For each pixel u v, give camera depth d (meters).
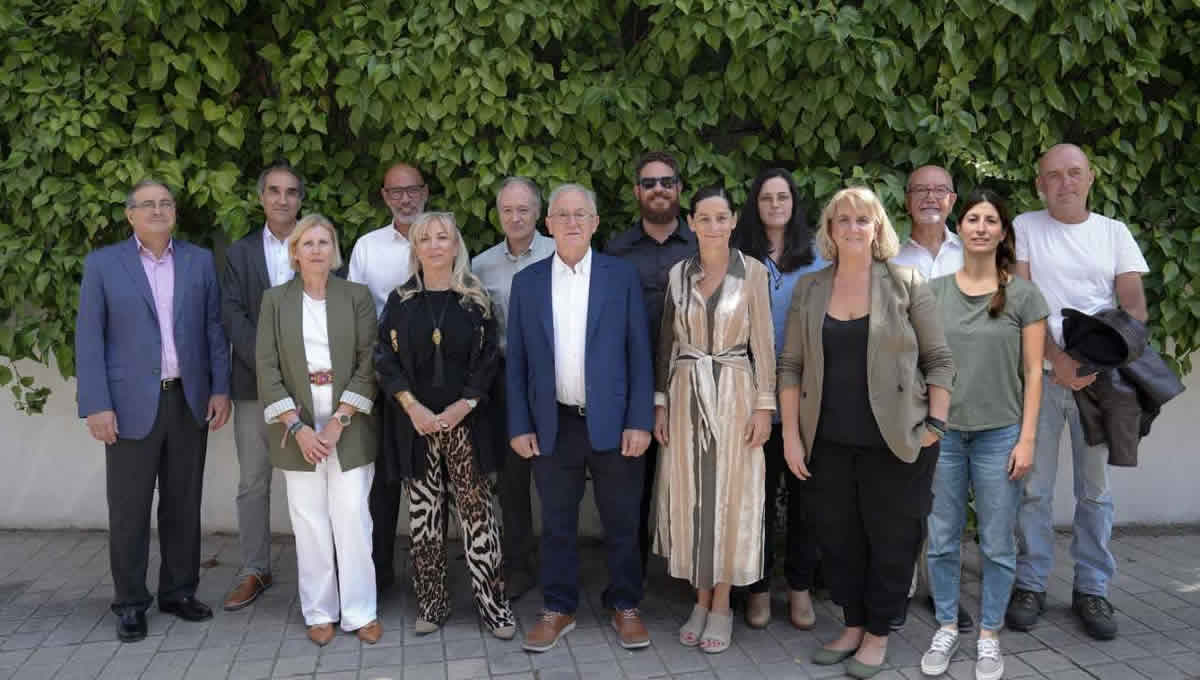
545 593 3.63
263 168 4.61
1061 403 3.72
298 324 3.58
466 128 4.21
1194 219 4.46
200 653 3.53
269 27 4.46
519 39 4.27
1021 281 3.35
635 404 3.48
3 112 4.21
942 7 4.06
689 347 3.44
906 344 3.03
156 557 4.60
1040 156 4.36
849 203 3.09
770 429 3.50
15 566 4.46
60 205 4.14
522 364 3.56
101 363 3.58
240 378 4.03
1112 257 3.68
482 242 4.42
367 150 4.58
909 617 3.83
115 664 3.44
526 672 3.35
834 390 3.17
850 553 3.33
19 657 3.50
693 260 3.50
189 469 3.79
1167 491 5.05
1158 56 4.27
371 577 3.71
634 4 4.45
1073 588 3.88
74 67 4.24
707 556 3.40
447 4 4.12
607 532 3.60
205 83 4.34
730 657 3.47
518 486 4.11
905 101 4.23
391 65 4.09
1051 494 3.76
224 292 3.99
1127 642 3.57
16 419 4.90
